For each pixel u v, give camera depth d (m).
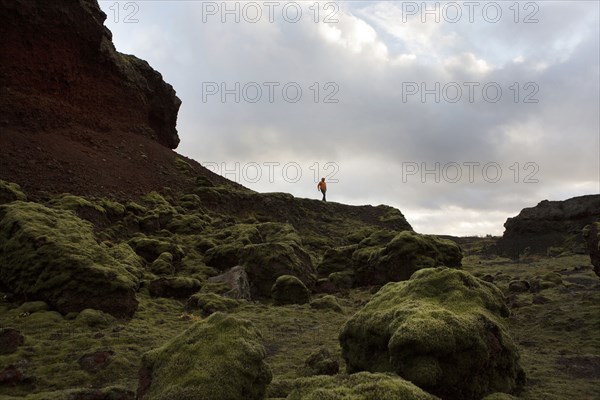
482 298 8.66
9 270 13.64
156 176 30.92
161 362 6.37
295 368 9.34
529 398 7.62
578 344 11.26
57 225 15.40
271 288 18.45
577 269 25.81
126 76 35.19
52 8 28.92
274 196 37.59
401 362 6.93
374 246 24.02
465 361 7.02
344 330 9.02
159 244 19.95
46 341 10.11
